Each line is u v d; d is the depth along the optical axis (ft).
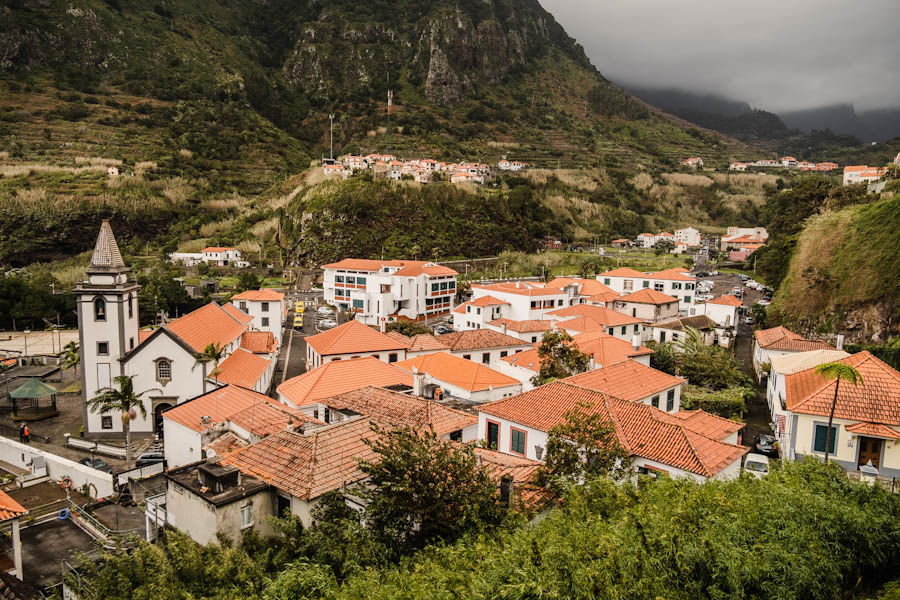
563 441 78.84
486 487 66.23
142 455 147.84
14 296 358.43
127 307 173.27
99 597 63.10
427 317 384.47
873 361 122.52
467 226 589.32
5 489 129.70
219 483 75.15
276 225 606.96
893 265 259.60
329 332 213.46
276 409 123.24
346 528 65.10
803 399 119.24
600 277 384.47
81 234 556.10
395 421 110.63
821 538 58.08
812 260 308.40
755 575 48.26
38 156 644.27
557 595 42.57
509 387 159.33
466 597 44.98
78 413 196.24
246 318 239.30
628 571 46.26
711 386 215.51
